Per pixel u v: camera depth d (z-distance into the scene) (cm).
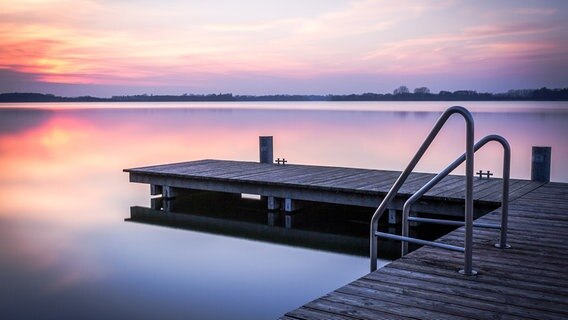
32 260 649
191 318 461
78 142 2378
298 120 4269
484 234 417
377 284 302
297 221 784
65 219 882
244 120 4369
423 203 657
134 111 7619
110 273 596
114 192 1148
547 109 6156
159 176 913
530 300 275
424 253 363
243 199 962
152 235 767
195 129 3228
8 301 510
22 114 6066
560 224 455
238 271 597
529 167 1488
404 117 4659
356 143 2183
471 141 294
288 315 262
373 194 687
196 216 862
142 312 477
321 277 570
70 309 487
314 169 919
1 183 1280
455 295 283
